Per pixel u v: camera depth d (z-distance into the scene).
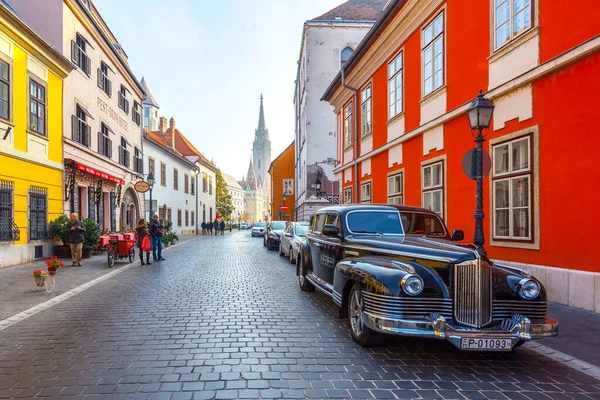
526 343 5.16
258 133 163.00
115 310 6.95
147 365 4.34
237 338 5.32
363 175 17.11
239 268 12.98
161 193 34.94
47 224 15.16
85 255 15.56
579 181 6.59
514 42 7.99
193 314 6.65
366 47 15.31
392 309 4.41
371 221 6.50
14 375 4.07
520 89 7.87
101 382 3.88
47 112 15.29
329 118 30.67
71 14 17.38
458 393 3.72
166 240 22.67
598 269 6.28
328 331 5.69
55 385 3.82
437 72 11.08
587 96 6.47
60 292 8.61
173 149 41.78
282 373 4.13
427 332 4.21
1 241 12.48
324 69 30.70
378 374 4.14
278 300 7.80
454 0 10.16
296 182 43.88
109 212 22.19
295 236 14.68
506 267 4.91
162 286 9.42
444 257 4.60
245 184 151.38
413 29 12.36
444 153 10.59
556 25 7.06
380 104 15.16
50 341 5.20
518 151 8.01
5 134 12.58
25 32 13.43
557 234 6.97
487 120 6.49
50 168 15.48
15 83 13.27
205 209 52.84
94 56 20.19
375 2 33.53
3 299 7.88
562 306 6.73
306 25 30.72
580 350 4.87
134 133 27.94
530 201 7.55
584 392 3.79
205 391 3.70
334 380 3.97
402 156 13.16
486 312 4.45
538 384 3.96
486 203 8.85
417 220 6.61
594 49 6.24
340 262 5.74
